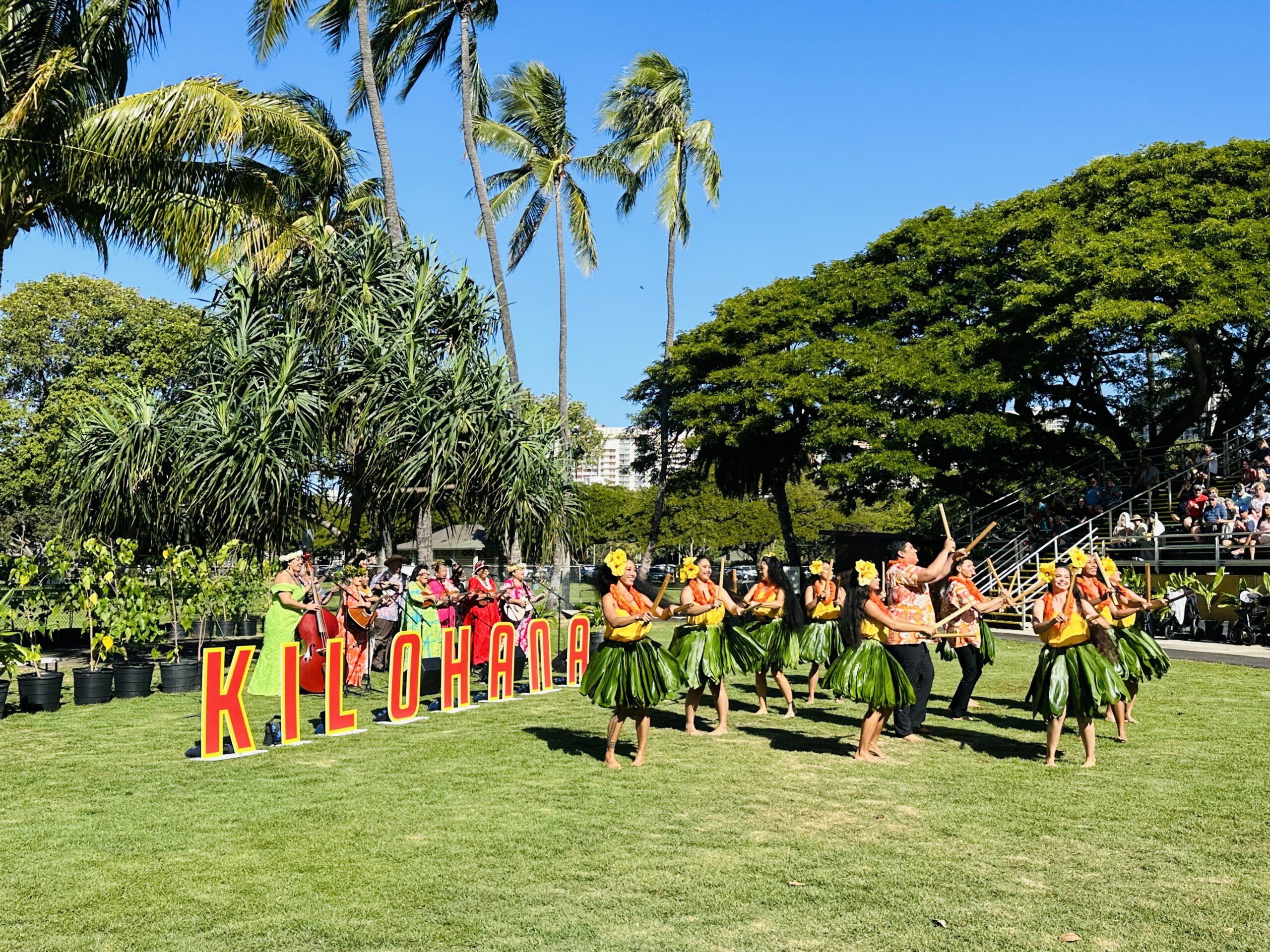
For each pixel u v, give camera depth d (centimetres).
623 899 433
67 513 1464
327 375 1507
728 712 891
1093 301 2045
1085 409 2600
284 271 1540
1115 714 801
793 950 380
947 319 2455
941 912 419
